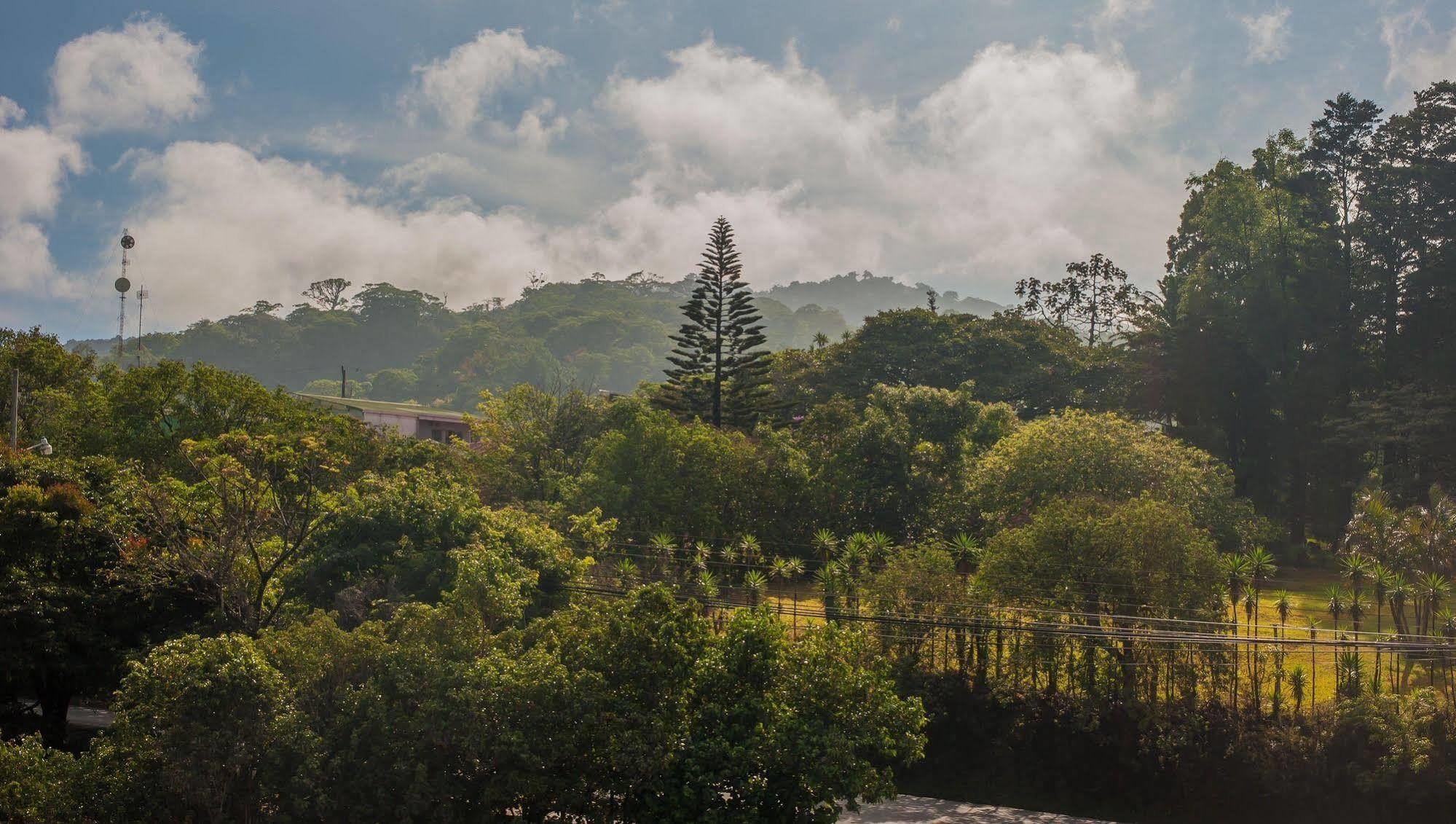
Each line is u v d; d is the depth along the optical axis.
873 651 33.22
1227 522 47.97
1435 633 33.78
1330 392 64.00
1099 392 76.38
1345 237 67.12
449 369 181.88
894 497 49.94
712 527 47.00
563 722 19.48
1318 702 30.84
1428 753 28.05
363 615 25.86
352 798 19.19
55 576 26.83
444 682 19.47
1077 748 31.02
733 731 20.19
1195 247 77.19
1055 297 96.94
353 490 30.05
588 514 37.16
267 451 29.34
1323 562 59.16
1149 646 31.62
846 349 80.19
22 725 28.50
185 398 45.56
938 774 32.09
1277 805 29.08
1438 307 62.06
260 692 18.98
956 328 80.75
